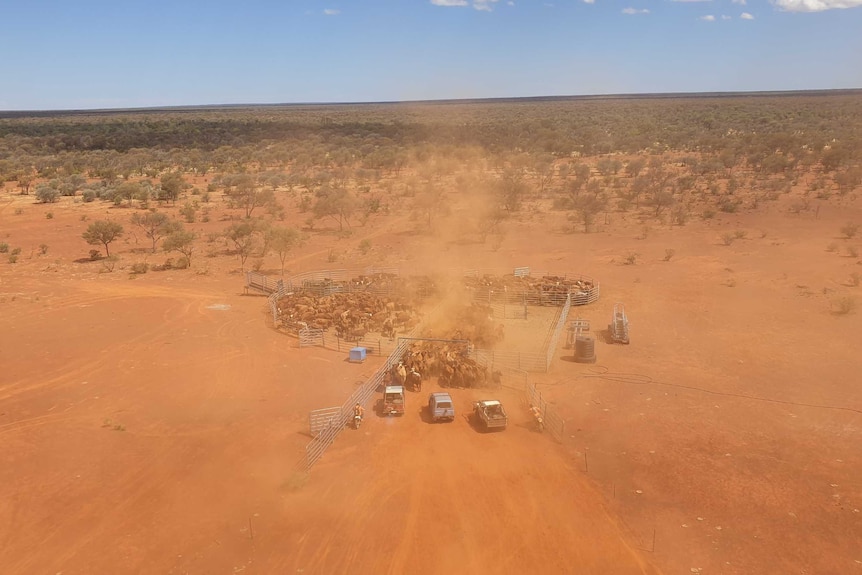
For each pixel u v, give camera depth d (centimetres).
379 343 4072
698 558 2103
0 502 2467
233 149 18912
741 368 3672
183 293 5547
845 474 2556
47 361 3931
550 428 3011
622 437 2911
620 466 2673
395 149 17250
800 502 2380
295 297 5144
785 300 4966
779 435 2888
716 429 2958
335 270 6259
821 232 7438
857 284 5303
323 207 8856
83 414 3216
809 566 2045
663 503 2408
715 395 3319
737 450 2767
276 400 3356
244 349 4125
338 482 2578
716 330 4328
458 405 3288
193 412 3225
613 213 9250
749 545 2155
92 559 2138
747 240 7212
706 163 12394
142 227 8531
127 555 2155
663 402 3256
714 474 2586
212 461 2753
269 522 2323
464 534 2242
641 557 2116
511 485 2544
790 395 3297
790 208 8862
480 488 2523
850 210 8638
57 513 2398
